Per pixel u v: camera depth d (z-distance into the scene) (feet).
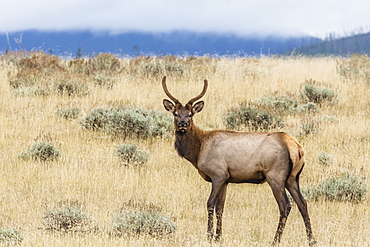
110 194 151.64
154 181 163.73
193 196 154.61
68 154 180.96
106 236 114.93
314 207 145.79
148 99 247.91
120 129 200.85
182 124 122.93
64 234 117.08
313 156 188.44
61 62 312.91
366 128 213.25
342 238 118.93
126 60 331.16
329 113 239.91
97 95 250.37
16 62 309.83
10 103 232.12
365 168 176.04
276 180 118.01
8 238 108.06
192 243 114.21
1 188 149.89
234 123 213.05
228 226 130.11
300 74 305.53
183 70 293.02
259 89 271.08
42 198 144.46
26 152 176.04
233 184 165.07
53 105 233.14
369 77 288.92
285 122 221.66
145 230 118.93
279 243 116.06
